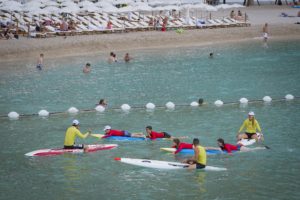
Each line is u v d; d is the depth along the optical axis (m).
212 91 72.38
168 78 80.94
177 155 47.25
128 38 111.50
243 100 66.31
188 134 53.38
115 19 129.12
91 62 94.62
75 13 134.12
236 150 47.97
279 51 105.56
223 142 47.62
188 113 61.50
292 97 68.00
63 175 42.94
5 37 106.75
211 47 111.19
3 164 45.28
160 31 120.88
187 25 125.19
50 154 47.53
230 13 150.62
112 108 64.19
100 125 57.06
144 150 48.72
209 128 55.34
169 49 108.81
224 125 56.34
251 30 125.81
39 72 85.62
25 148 49.38
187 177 42.34
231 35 121.75
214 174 42.84
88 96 70.00
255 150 48.12
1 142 51.16
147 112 62.28
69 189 40.31
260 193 39.28
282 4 191.38
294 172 42.97
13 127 56.25
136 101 67.50
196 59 97.44
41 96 69.94
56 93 71.62
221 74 83.56
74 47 103.69
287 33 127.12
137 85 76.44
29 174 43.16
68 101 67.44
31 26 116.44
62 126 56.59
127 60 95.19
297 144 49.72
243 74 83.38
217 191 39.72
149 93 71.62
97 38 109.38
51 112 62.28
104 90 73.31
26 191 39.94
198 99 68.19
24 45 100.81
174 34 117.62
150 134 51.62
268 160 45.62
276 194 39.12
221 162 45.34
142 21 129.88
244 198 38.53
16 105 65.44
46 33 109.88
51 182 41.59
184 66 90.69
